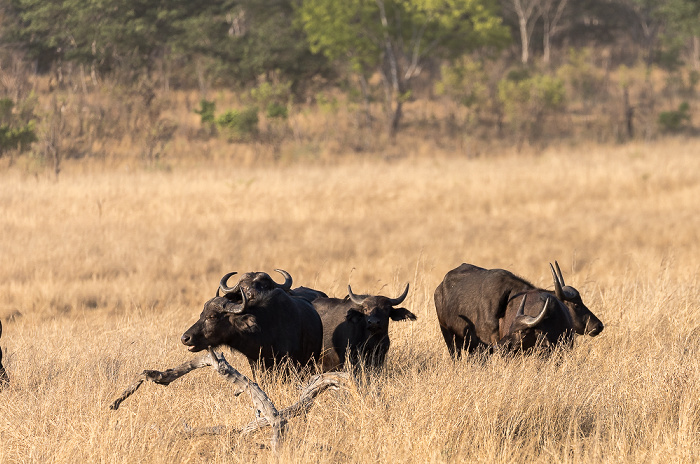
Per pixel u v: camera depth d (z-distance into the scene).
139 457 17.70
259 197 96.50
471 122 171.75
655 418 19.70
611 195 99.75
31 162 126.19
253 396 18.73
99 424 19.05
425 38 185.00
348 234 73.38
